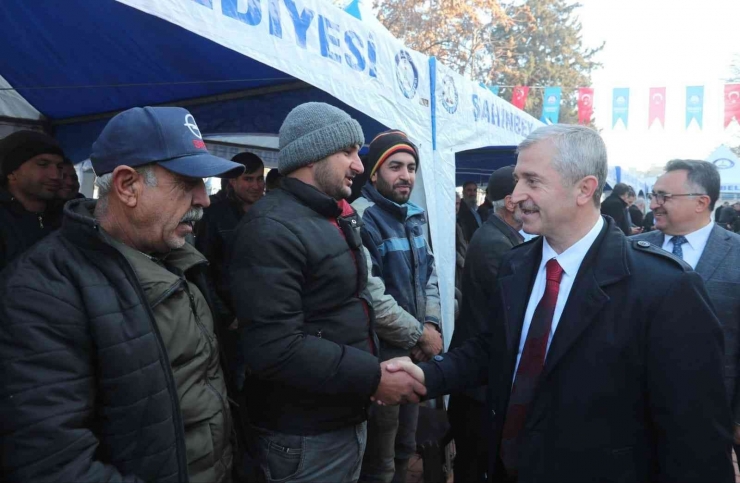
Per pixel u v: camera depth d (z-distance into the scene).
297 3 2.17
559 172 1.32
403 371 1.62
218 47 2.63
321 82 2.29
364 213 2.35
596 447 1.23
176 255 1.39
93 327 1.05
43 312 1.01
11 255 1.96
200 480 1.24
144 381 1.09
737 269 2.19
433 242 3.31
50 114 3.81
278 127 3.74
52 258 1.08
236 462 1.45
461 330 2.37
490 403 1.55
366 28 2.68
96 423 1.09
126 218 1.23
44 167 2.11
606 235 1.36
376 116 2.72
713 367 1.17
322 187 1.62
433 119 3.40
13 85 3.26
